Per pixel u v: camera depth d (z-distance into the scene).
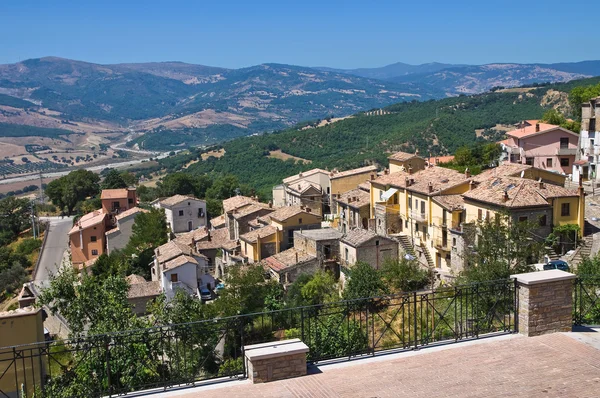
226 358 30.56
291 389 16.22
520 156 83.25
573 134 81.81
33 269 100.81
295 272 64.56
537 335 19.08
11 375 27.62
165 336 21.19
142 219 93.75
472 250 49.53
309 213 76.25
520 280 19.17
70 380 25.41
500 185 55.19
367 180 87.50
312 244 66.31
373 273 53.00
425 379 16.50
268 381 16.78
